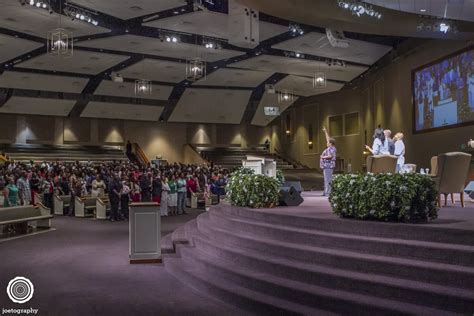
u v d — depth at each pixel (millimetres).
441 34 14844
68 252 9328
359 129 27188
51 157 29938
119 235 11844
